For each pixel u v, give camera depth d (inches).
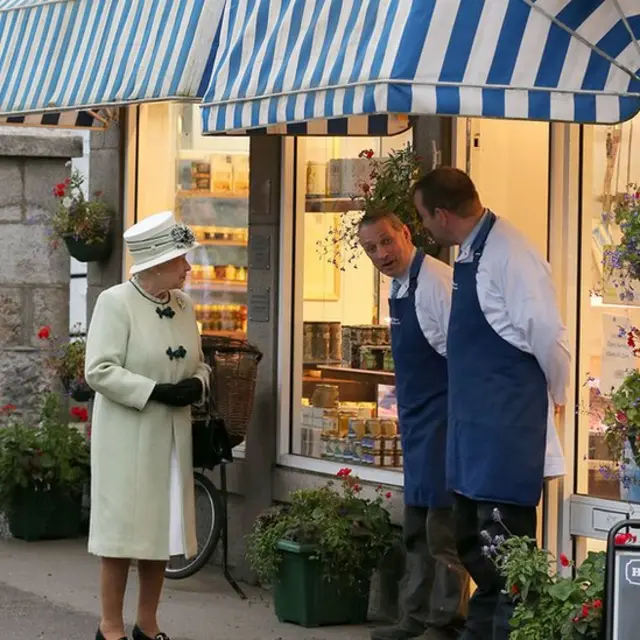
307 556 358.0
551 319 281.1
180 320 328.2
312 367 403.2
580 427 331.6
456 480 293.7
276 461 409.7
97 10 367.6
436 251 349.7
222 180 442.6
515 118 250.4
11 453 463.2
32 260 527.8
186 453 326.6
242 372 389.1
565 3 248.8
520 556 271.3
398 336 324.2
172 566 407.8
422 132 358.0
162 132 463.8
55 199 526.0
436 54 244.2
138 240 320.2
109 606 325.1
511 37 247.6
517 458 284.4
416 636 329.7
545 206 345.4
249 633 354.9
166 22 346.9
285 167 405.1
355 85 252.2
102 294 323.6
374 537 357.7
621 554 234.2
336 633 354.6
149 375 321.1
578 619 254.5
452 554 324.8
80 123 474.3
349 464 390.0
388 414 382.9
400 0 248.8
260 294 411.5
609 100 252.2
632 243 275.7
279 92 271.7
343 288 393.7
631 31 251.1
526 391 285.3
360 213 385.7
